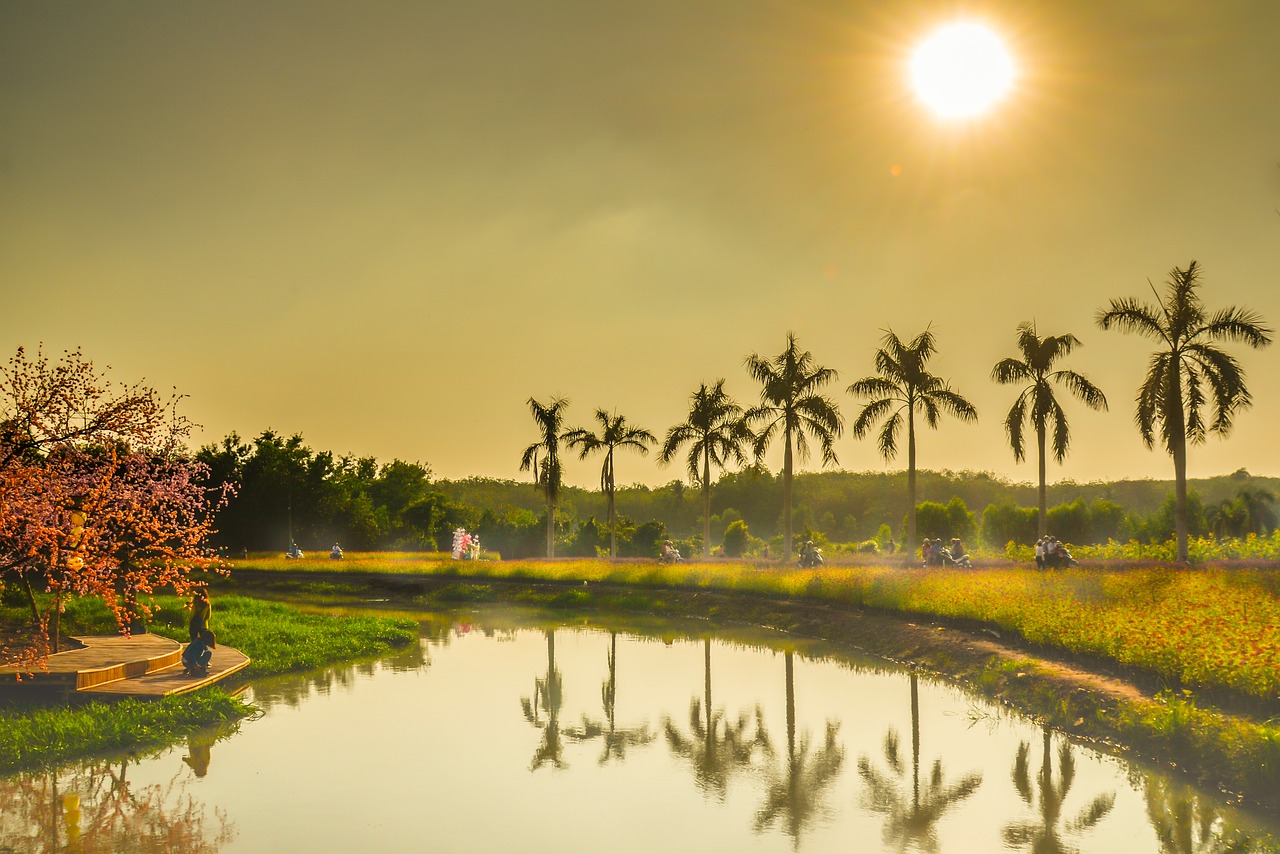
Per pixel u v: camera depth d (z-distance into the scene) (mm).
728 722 17719
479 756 15102
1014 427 44875
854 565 43062
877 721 17516
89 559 15148
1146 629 16609
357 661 25250
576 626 34250
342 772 13977
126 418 14688
